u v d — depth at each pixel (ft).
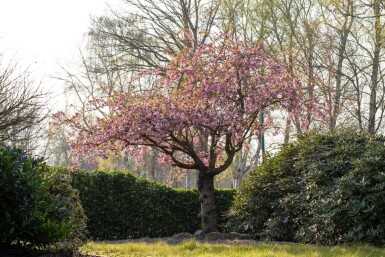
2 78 41.73
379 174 34.86
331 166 38.45
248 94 42.60
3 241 21.09
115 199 49.52
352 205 34.17
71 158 43.14
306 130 47.11
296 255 27.32
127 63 106.63
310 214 37.93
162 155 47.09
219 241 38.83
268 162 44.14
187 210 52.13
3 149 22.47
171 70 44.37
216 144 44.16
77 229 26.20
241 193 44.55
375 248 31.14
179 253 31.42
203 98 42.32
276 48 86.84
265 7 86.48
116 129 40.75
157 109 41.01
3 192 20.77
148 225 50.55
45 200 22.20
